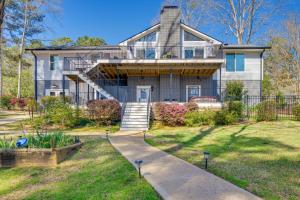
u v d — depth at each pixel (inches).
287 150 323.9
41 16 1216.8
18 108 1027.3
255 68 919.7
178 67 740.7
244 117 679.7
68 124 612.4
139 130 573.9
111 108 634.2
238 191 174.7
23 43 1223.5
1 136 447.8
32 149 268.4
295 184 194.5
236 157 289.1
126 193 175.2
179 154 309.4
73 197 174.2
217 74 914.7
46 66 976.9
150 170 231.6
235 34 1248.8
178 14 865.5
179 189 178.4
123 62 710.5
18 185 206.2
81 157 297.7
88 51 947.3
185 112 633.0
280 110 722.8
